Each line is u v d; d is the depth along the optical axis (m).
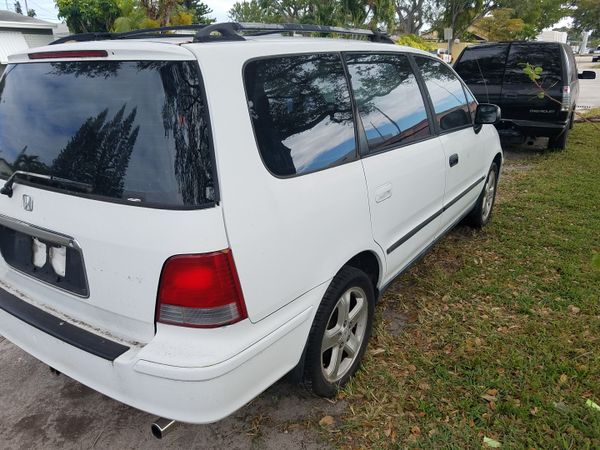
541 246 4.59
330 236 2.34
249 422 2.55
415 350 3.05
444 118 3.71
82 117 2.05
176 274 1.79
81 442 2.48
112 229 1.90
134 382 1.88
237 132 1.92
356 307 2.76
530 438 2.37
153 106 1.86
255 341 1.97
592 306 3.50
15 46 26.20
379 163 2.74
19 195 2.26
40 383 2.91
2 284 2.53
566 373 2.82
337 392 2.70
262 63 2.11
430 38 37.09
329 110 2.46
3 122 2.41
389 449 2.35
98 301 2.03
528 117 8.32
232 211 1.85
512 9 29.80
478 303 3.62
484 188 4.82
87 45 2.11
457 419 2.50
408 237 3.19
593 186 6.47
